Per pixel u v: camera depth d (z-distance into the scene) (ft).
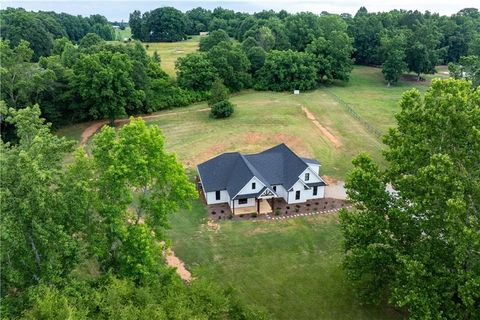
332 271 104.01
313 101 271.28
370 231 81.71
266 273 104.42
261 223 128.47
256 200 136.36
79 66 231.30
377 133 207.21
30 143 66.85
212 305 68.03
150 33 520.42
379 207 84.43
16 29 361.10
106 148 75.05
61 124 235.81
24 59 213.25
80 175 70.49
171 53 419.54
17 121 70.69
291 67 304.30
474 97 74.08
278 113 239.71
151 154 78.95
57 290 59.36
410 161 77.97
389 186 142.72
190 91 284.20
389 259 80.69
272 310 91.61
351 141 197.26
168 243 83.51
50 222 62.08
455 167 72.49
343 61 325.21
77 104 232.73
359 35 402.11
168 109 269.85
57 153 69.77
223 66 295.28
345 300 93.81
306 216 132.16
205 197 140.46
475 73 212.02
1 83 200.34
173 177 81.56
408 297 69.26
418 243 77.82
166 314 60.90
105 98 224.94
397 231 81.82
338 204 139.44
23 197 59.36
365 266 84.48
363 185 84.94
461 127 72.54
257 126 217.15
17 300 60.95
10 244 58.90
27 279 65.92
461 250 67.46
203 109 262.26
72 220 68.03
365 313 89.76
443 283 72.28
